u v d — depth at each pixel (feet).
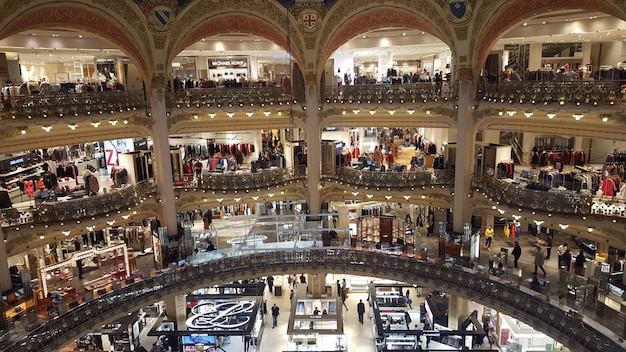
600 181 65.57
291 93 74.69
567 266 63.41
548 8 60.59
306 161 84.79
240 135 96.84
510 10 63.46
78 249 77.56
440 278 66.74
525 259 69.56
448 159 78.74
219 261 71.46
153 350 69.15
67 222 62.85
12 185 74.38
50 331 53.78
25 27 58.90
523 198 62.03
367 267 72.69
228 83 80.79
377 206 95.40
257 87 77.87
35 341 52.01
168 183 75.20
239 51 92.73
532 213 61.11
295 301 81.10
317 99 78.18
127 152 81.20
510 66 86.38
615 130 54.60
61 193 69.82
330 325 74.74
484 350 67.00
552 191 61.26
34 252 69.10
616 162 69.36
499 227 83.66
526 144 88.02
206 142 97.60
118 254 69.97
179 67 100.22
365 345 74.95
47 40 73.05
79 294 62.64
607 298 50.47
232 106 75.46
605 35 69.87
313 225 80.43
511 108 62.69
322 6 72.84
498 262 63.82
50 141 63.26
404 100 73.26
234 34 90.07
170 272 68.18
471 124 69.72
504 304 59.41
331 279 92.17
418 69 120.57
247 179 78.38
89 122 67.26
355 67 124.57
